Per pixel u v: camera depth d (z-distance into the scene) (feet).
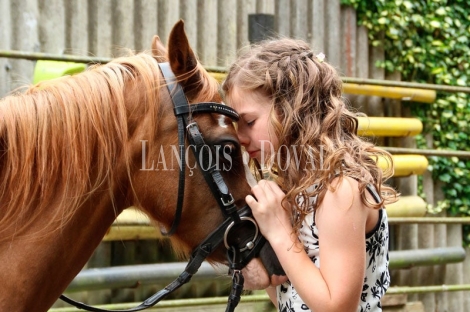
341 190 7.01
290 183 7.52
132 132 7.38
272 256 7.77
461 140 21.45
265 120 7.70
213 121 7.64
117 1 16.58
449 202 21.03
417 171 19.02
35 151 6.97
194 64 7.61
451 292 20.97
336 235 6.97
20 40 15.35
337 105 7.55
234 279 7.77
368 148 7.64
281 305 7.95
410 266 19.19
